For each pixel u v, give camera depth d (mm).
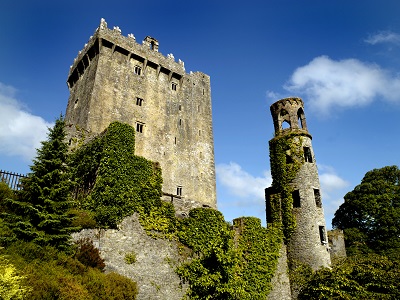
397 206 51531
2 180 24344
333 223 59062
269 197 39500
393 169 55156
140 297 22266
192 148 49656
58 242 19938
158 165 28062
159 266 24156
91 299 17359
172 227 26188
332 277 30156
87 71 46188
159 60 50031
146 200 25703
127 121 43062
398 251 47469
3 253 16969
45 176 21672
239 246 31281
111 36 45250
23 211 21047
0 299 13148
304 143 40000
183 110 50969
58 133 23812
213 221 28125
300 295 32531
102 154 25984
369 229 52344
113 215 23344
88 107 40531
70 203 21672
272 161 40969
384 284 29156
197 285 23797
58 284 16297
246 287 29875
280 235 35938
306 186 37562
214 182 50594
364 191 54562
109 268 21812
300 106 42875
